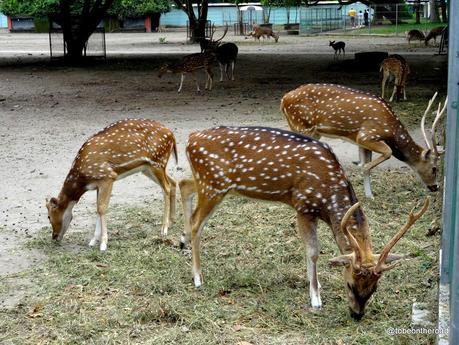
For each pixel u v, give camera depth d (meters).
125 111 14.59
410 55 26.70
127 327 4.85
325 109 7.47
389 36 40.53
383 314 4.91
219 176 5.29
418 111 12.94
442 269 4.75
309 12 48.09
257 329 4.76
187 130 12.02
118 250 6.31
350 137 7.45
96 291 5.46
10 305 5.25
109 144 6.38
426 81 18.02
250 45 36.44
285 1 35.06
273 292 5.36
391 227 6.77
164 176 6.73
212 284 5.48
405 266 5.72
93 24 25.94
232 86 18.48
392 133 7.27
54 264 6.03
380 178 8.52
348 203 4.92
